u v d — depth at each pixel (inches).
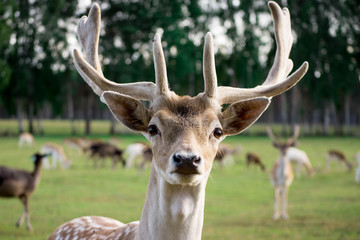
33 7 1843.0
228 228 446.6
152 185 140.9
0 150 1232.8
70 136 1855.3
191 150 122.6
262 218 497.0
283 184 504.1
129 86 152.6
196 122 134.2
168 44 1957.4
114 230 174.2
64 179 774.5
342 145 1557.6
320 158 1175.0
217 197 625.3
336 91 2017.7
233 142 1670.8
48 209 521.3
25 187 438.6
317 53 1998.0
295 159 862.5
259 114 148.3
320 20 2004.2
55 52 1859.0
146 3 1990.7
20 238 397.1
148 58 2028.8
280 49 177.3
